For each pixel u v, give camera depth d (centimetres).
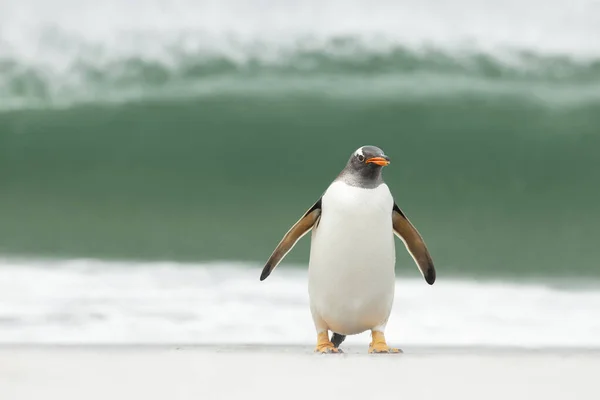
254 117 4744
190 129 4703
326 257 1412
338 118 4759
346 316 1444
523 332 2194
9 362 1293
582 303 2648
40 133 4684
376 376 1201
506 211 4544
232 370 1238
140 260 3341
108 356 1366
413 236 1490
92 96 4772
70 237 3862
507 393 1113
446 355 1402
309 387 1131
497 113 4775
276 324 2241
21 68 4769
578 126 4759
